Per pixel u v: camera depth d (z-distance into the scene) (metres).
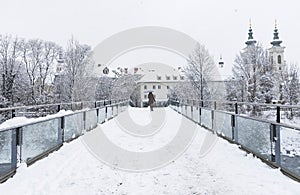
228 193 4.49
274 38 61.28
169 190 4.74
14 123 5.50
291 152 4.92
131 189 4.82
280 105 5.45
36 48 48.50
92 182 5.14
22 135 5.51
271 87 39.62
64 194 4.52
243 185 4.78
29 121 6.02
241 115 7.42
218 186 4.83
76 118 9.69
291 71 45.38
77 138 9.54
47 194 4.49
